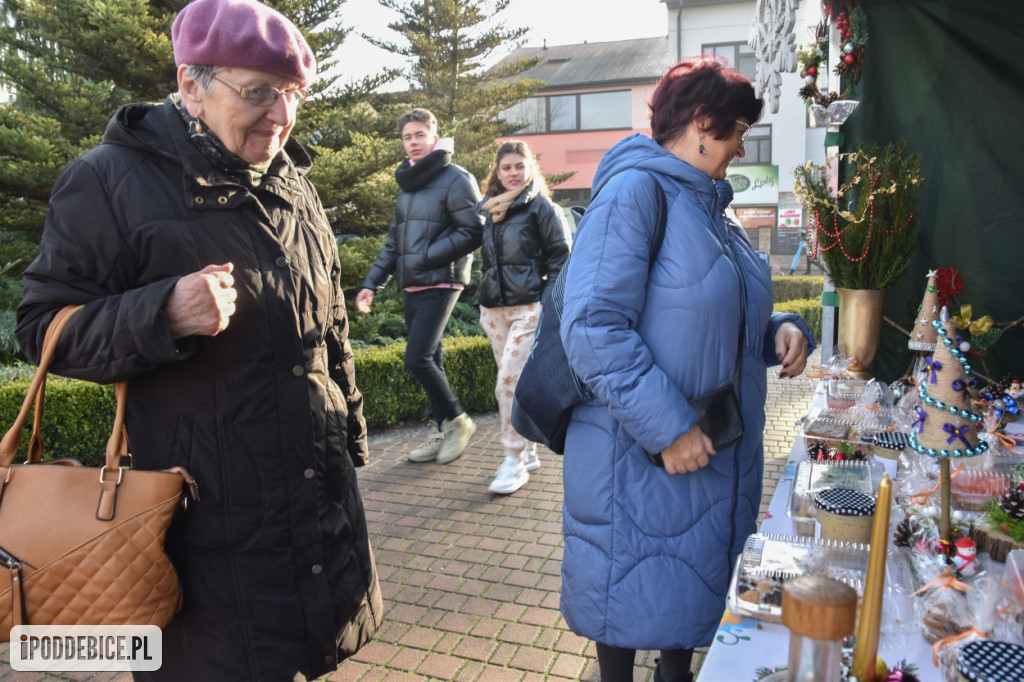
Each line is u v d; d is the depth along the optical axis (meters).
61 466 1.37
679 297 1.55
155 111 1.51
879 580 0.88
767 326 1.91
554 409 1.68
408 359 4.65
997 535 1.45
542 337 1.75
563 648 2.71
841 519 1.52
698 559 1.60
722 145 1.61
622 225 1.53
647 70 27.00
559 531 3.72
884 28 3.17
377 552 3.55
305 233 1.64
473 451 5.12
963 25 3.04
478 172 10.54
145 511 1.35
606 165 1.70
